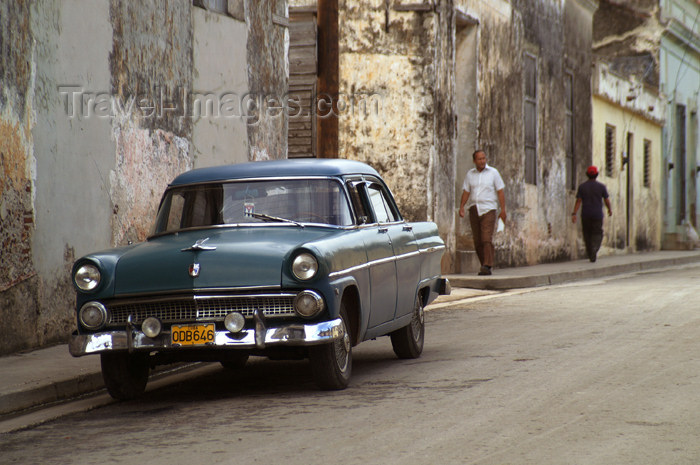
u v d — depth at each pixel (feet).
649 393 35.55
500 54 110.11
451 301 75.97
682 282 87.86
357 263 39.09
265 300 36.06
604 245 152.05
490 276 90.99
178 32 63.98
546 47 126.62
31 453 29.89
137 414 35.94
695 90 202.08
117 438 31.53
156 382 43.88
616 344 48.32
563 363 42.98
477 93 103.50
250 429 31.86
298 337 35.58
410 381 40.22
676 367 40.98
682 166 196.54
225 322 35.78
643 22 178.70
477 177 92.68
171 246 37.99
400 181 94.73
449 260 96.78
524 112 118.62
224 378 44.34
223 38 69.41
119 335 36.70
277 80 77.25
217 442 30.04
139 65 59.77
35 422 35.09
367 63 94.89
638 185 170.09
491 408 33.78
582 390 36.50
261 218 40.73
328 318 36.29
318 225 40.22
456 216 103.50
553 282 97.04
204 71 67.15
